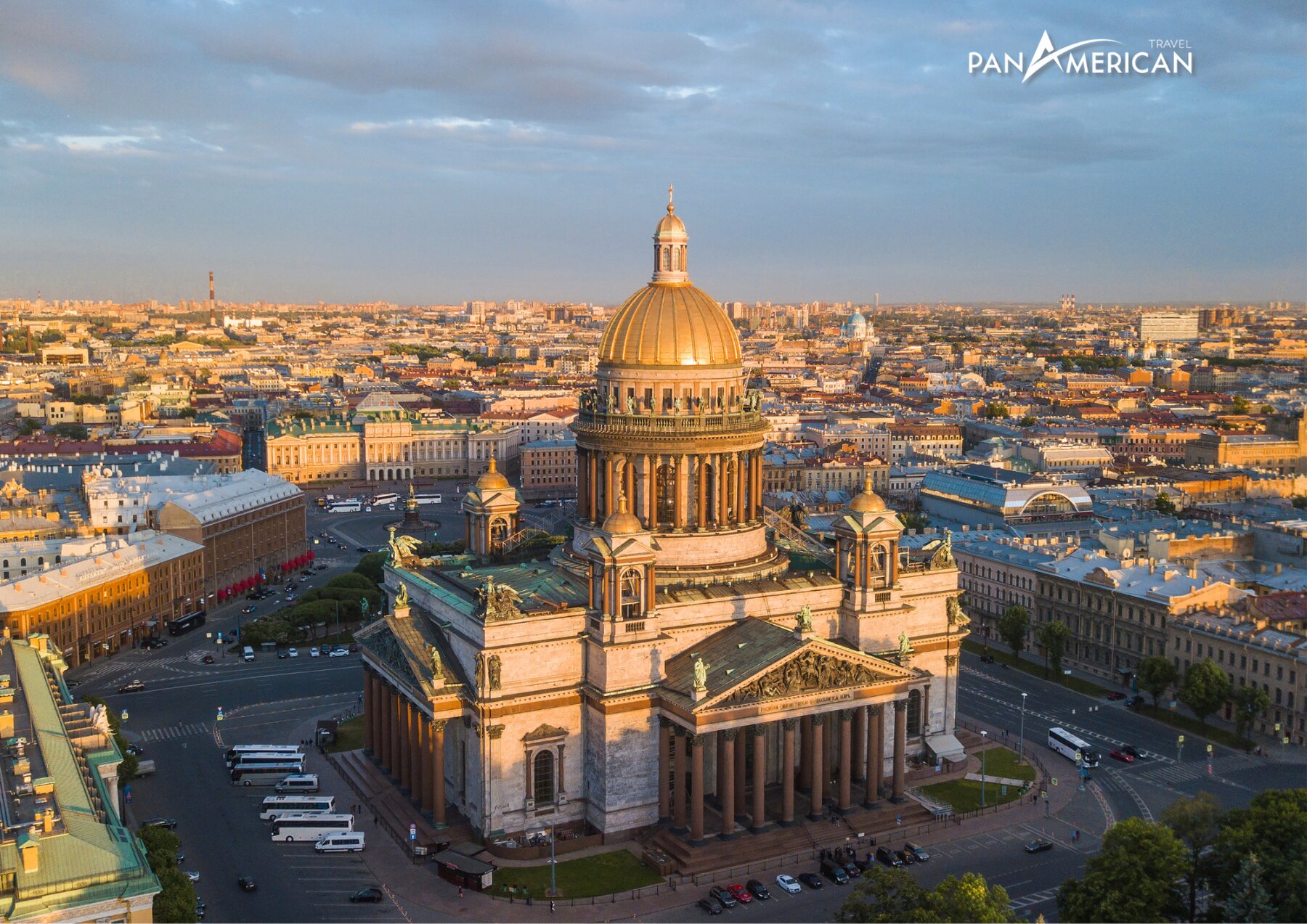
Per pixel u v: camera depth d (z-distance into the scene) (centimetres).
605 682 15500
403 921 13712
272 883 14638
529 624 15488
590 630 15788
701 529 17612
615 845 15625
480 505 19650
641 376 17400
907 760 17975
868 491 17825
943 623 18250
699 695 14775
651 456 17350
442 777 15812
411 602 18175
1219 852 12838
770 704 15275
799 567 18700
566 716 15812
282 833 15800
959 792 17275
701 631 16488
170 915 11969
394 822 16150
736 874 14738
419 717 16212
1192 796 17262
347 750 19112
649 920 13688
